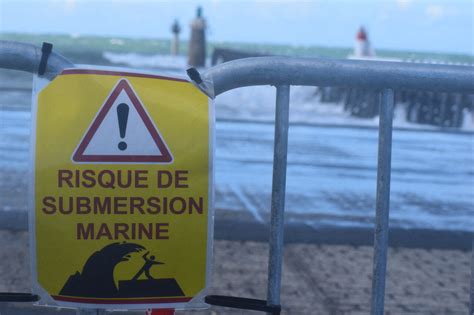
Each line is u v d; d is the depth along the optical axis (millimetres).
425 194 9039
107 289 1885
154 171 1886
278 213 2135
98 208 1869
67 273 1878
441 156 12352
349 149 12422
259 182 9078
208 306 1952
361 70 2084
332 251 6047
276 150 2113
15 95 18188
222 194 8250
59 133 1863
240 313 4465
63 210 1862
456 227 7242
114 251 1882
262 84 2059
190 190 1899
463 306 4867
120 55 54188
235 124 15016
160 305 1917
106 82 1881
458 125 17500
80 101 1869
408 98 18609
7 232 6023
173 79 1919
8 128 12539
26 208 6922
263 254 5836
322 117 18406
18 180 8336
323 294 4973
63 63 1892
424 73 2113
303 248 6090
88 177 1863
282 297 4871
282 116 2086
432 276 5500
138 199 1877
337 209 7805
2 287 4719
